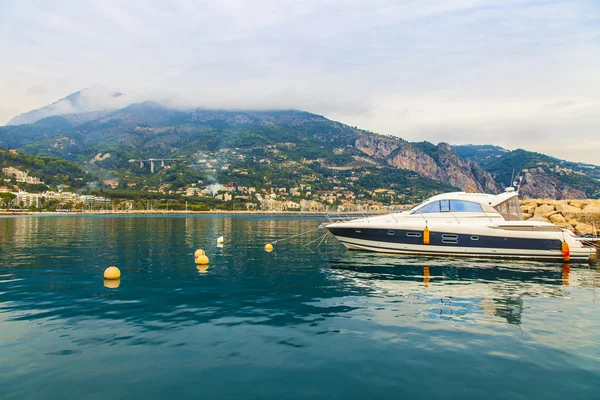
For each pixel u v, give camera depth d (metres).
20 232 49.84
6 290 15.09
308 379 7.68
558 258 22.89
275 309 12.50
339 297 14.20
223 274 18.88
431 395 7.12
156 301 13.43
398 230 24.53
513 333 10.46
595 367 8.39
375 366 8.30
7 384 7.30
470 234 23.52
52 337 9.77
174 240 39.00
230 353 8.87
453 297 14.34
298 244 35.38
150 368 8.04
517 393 7.25
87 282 16.73
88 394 6.98
